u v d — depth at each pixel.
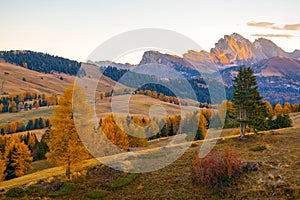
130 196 21.16
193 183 22.14
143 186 22.52
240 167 22.77
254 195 19.11
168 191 21.33
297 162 24.02
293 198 17.94
